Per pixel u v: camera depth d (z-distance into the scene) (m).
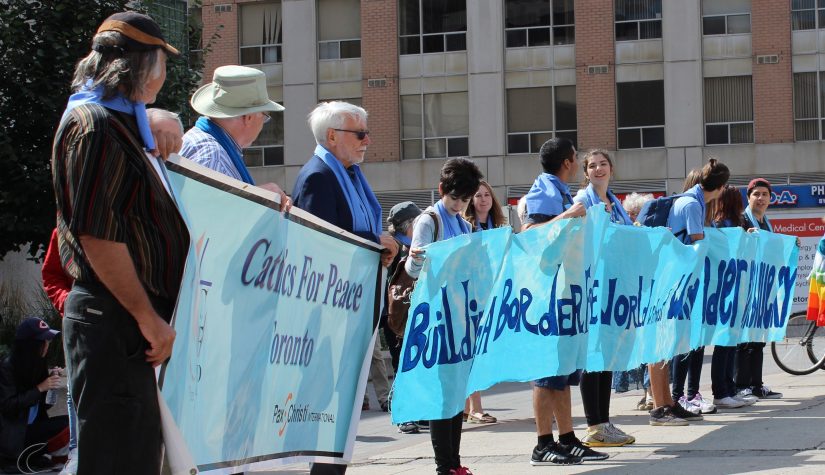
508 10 30.81
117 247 3.26
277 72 31.88
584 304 6.73
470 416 9.80
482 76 30.69
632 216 10.55
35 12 13.97
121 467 3.34
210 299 3.90
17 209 13.91
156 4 15.54
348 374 5.13
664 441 7.41
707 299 9.04
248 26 32.09
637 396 11.16
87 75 3.39
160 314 3.48
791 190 29.05
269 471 7.96
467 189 6.45
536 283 6.55
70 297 3.38
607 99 30.14
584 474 6.20
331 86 31.62
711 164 8.84
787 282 10.86
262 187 4.43
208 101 4.86
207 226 3.86
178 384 3.59
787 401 9.91
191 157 4.61
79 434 3.35
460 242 5.83
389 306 5.68
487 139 30.62
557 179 6.93
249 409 4.21
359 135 5.37
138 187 3.34
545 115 30.58
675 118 29.84
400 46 31.28
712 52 29.86
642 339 7.84
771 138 29.48
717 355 9.54
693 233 8.69
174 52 3.51
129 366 3.35
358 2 31.58
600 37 30.19
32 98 13.69
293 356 4.59
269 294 4.33
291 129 31.70
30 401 8.16
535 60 30.59
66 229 3.35
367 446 8.85
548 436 6.75
